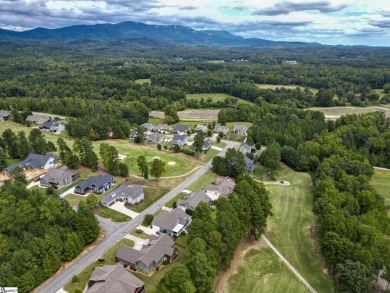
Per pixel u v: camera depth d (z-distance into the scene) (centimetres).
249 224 6612
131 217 7369
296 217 7794
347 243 5662
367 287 5122
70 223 6212
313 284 5700
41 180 8844
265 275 5828
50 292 5075
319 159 11419
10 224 5700
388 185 9756
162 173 9300
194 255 5069
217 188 8425
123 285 4884
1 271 4856
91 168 10019
